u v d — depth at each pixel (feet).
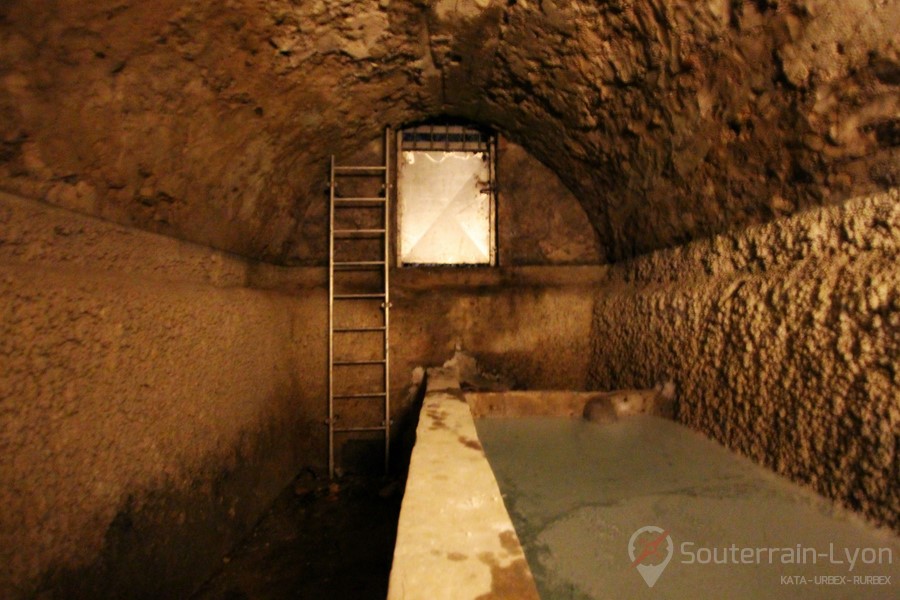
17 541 3.64
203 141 6.37
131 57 4.61
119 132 4.91
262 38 6.02
